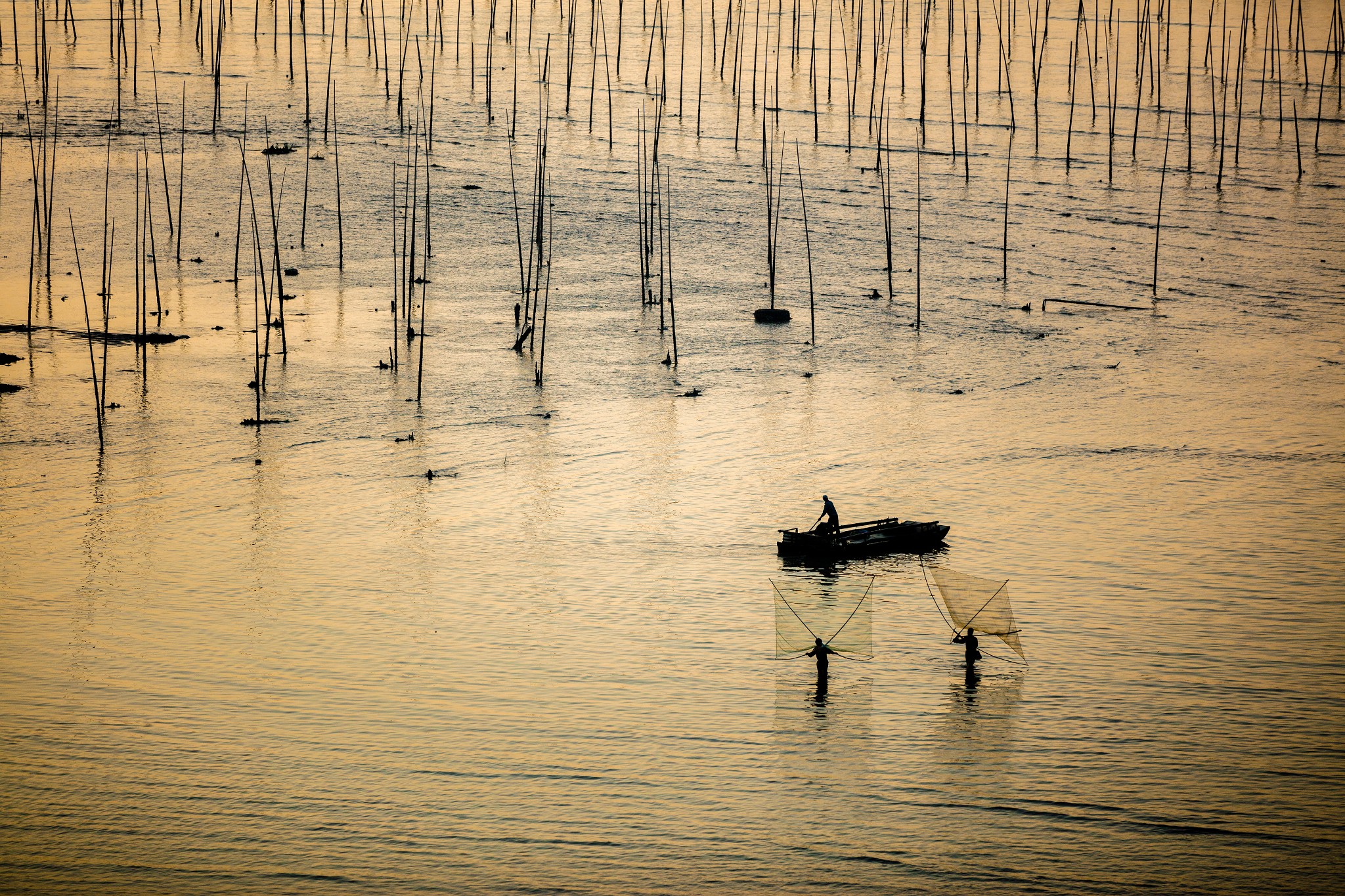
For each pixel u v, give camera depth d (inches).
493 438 5216.5
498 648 3560.5
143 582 3922.2
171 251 7608.3
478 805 2854.3
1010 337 6781.5
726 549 4239.7
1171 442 5310.0
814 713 3243.1
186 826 2770.7
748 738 3134.8
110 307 6678.2
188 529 4303.6
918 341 6678.2
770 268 7253.9
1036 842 2765.7
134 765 2970.0
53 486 4623.5
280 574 3993.6
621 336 6614.2
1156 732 3166.8
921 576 4050.2
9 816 2787.9
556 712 3235.7
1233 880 2652.6
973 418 5580.7
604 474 4874.5
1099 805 2886.3
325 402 5561.0
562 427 5374.0
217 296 6934.1
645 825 2805.1
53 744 3046.3
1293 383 6127.0
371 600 3833.7
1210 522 4493.1
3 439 5032.0
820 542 4138.8
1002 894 2613.2
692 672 3444.9
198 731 3117.6
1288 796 2915.8
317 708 3228.3
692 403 5703.7
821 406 5698.8
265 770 2965.1
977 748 3097.9
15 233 7760.8
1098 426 5502.0
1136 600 3885.3
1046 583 4003.4
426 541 4254.4
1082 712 3255.4
